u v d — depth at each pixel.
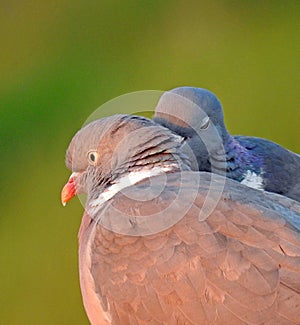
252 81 16.23
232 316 7.96
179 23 16.72
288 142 15.75
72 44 16.77
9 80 16.45
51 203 15.34
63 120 16.02
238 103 16.08
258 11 16.67
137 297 8.40
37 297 14.72
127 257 8.50
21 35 16.95
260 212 8.34
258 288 7.93
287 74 16.22
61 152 15.73
